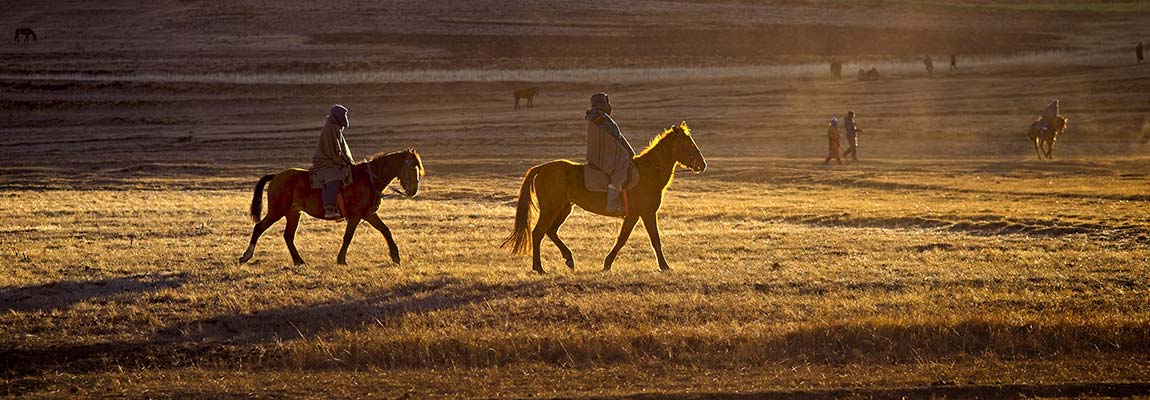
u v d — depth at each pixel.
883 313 10.89
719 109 57.25
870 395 8.55
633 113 56.53
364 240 18.09
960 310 11.10
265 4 122.44
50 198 27.58
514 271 13.97
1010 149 41.53
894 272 13.74
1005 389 8.65
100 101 66.50
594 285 12.62
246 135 51.12
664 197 27.62
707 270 13.98
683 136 14.04
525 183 14.09
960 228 19.89
